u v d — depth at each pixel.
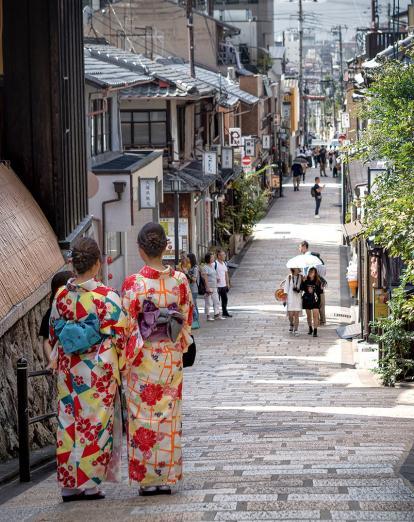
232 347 28.47
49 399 14.08
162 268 8.33
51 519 7.27
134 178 30.03
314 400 19.08
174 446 8.30
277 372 24.25
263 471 8.97
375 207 19.03
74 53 18.95
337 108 131.25
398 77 19.75
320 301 31.05
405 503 7.10
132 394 8.30
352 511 6.83
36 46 17.22
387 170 20.39
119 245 34.47
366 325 28.73
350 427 13.31
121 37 64.19
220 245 49.12
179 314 8.25
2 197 14.88
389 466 8.99
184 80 43.59
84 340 8.20
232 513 6.92
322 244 53.12
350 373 24.03
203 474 9.08
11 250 13.52
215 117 57.00
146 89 39.41
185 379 23.28
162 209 41.66
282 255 49.97
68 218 17.95
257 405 18.58
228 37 94.38
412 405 17.48
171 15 68.25
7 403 11.74
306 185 92.06
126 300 8.24
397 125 18.53
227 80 67.94
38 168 17.34
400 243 16.55
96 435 8.35
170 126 41.03
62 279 9.91
